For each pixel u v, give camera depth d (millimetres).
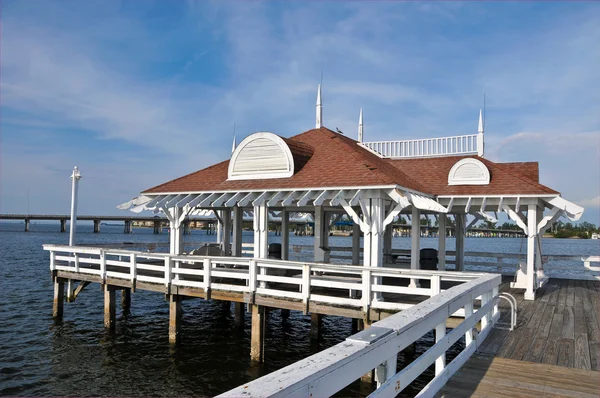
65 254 42000
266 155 14141
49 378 11438
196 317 17672
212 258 12570
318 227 14547
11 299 21016
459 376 5680
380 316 10102
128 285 14633
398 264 17266
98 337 14922
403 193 11531
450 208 15492
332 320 17562
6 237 87312
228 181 14758
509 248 77062
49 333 15359
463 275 9062
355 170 12469
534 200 13461
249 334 15164
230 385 10992
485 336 7875
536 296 13070
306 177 13164
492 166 16172
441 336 5207
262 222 13320
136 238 89250
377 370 3531
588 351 7008
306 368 2346
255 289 11789
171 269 13469
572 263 43219
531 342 7551
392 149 19500
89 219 120188
